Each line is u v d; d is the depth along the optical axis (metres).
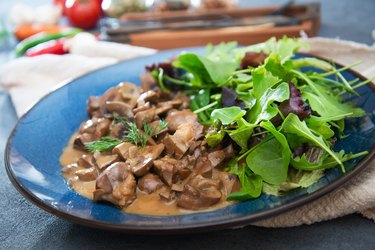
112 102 0.48
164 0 0.90
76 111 0.52
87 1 0.92
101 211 0.37
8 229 0.40
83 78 0.55
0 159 0.51
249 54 0.48
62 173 0.43
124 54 0.66
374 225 0.37
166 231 0.33
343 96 0.46
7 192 0.45
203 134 0.42
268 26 0.72
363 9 0.86
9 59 0.82
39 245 0.38
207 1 0.87
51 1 1.15
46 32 0.87
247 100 0.43
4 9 1.13
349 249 0.35
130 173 0.39
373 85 0.45
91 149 0.44
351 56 0.55
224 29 0.73
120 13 0.92
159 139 0.45
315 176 0.37
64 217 0.36
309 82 0.43
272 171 0.37
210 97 0.48
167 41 0.74
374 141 0.38
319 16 0.76
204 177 0.39
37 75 0.63
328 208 0.36
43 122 0.48
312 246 0.36
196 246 0.37
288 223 0.37
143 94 0.49
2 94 0.66
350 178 0.35
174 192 0.38
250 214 0.33
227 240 0.37
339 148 0.40
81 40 0.70
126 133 0.46
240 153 0.41
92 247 0.37
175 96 0.51
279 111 0.39
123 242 0.37
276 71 0.44
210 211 0.36
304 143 0.39
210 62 0.48
